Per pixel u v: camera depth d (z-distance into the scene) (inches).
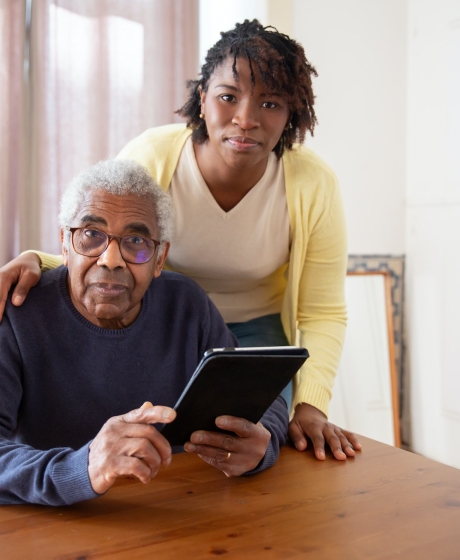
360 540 34.5
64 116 88.7
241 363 36.2
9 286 48.0
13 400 46.1
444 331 119.5
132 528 35.3
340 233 66.2
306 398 59.3
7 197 85.6
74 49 88.9
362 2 118.8
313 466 46.0
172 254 65.3
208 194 60.9
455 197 116.2
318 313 67.7
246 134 53.0
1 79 83.6
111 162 47.8
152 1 94.3
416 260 126.2
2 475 38.2
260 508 38.3
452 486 42.4
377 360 121.5
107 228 44.9
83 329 48.3
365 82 120.8
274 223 63.7
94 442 37.2
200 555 32.4
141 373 49.9
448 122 117.1
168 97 96.7
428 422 123.8
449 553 33.4
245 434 42.1
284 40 54.6
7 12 83.5
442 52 117.6
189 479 42.6
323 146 117.1
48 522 35.9
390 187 126.3
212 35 102.2
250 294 71.2
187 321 52.8
